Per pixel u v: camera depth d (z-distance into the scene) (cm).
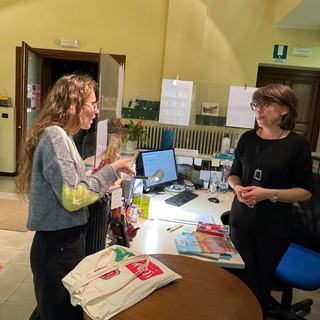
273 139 152
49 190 113
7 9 445
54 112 117
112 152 143
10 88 470
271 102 146
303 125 469
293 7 349
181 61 430
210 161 283
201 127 439
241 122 336
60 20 444
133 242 155
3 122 474
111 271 104
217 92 435
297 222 213
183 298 102
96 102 130
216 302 103
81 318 122
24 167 122
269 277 154
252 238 156
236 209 161
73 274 101
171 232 171
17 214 350
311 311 225
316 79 456
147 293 100
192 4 418
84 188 108
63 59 475
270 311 204
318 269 185
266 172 150
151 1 431
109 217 152
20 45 453
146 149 290
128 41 442
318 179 203
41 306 120
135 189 210
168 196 243
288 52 427
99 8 438
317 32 420
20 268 249
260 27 426
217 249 147
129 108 449
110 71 189
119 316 91
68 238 117
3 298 213
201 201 237
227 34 430
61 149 109
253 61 433
